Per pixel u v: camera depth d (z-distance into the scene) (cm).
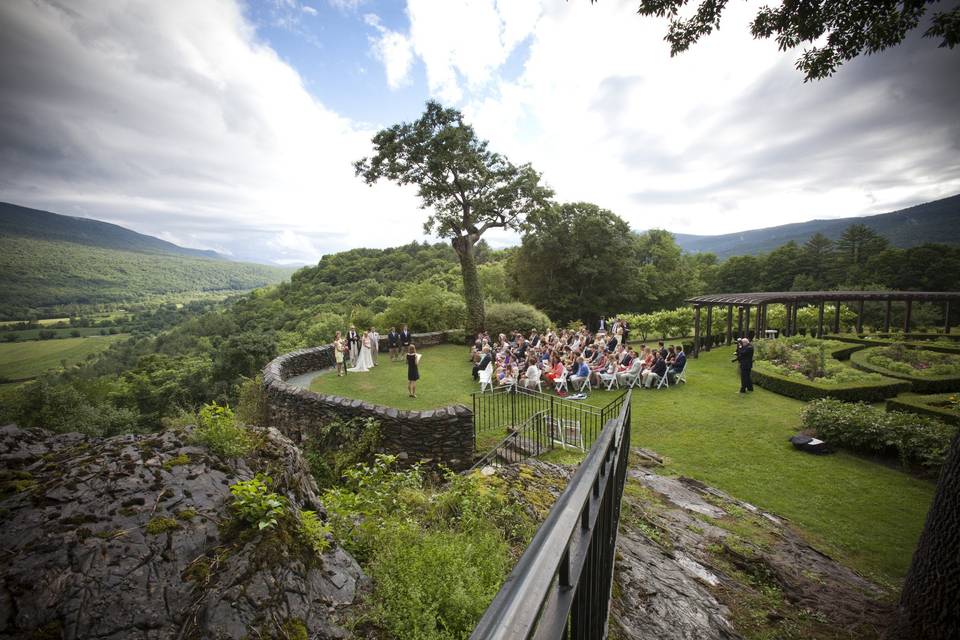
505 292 4484
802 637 427
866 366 1772
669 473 927
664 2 620
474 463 1075
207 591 292
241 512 349
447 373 1877
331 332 3878
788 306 2683
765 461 1003
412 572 369
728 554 568
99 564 286
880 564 630
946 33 486
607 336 2238
